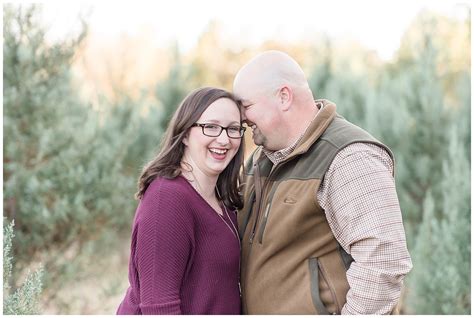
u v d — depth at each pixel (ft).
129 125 14.28
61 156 12.35
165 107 16.35
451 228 11.70
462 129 12.99
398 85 14.34
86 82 17.80
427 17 15.19
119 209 13.61
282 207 6.05
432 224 11.97
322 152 6.00
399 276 5.53
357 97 14.96
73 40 12.75
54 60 12.44
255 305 6.12
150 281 5.43
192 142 5.87
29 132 12.34
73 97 13.17
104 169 13.20
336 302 5.81
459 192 11.94
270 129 6.41
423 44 13.98
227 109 5.81
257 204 6.48
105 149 13.33
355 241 5.65
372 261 5.53
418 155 13.60
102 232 13.30
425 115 13.48
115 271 14.23
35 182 11.87
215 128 5.77
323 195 5.85
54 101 12.39
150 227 5.47
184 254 5.54
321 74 15.97
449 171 12.58
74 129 12.70
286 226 5.94
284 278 5.99
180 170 5.77
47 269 12.45
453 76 16.52
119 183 13.46
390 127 13.78
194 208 5.67
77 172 12.50
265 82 6.33
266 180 6.47
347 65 15.58
